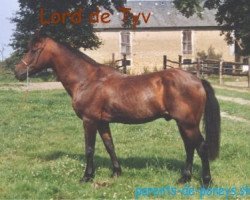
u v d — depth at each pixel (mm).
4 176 8930
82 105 8398
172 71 8039
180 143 12219
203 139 7977
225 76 39688
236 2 37250
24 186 8234
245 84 32719
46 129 14445
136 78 8234
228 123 15586
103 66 8570
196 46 54781
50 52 8727
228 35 41188
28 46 8906
